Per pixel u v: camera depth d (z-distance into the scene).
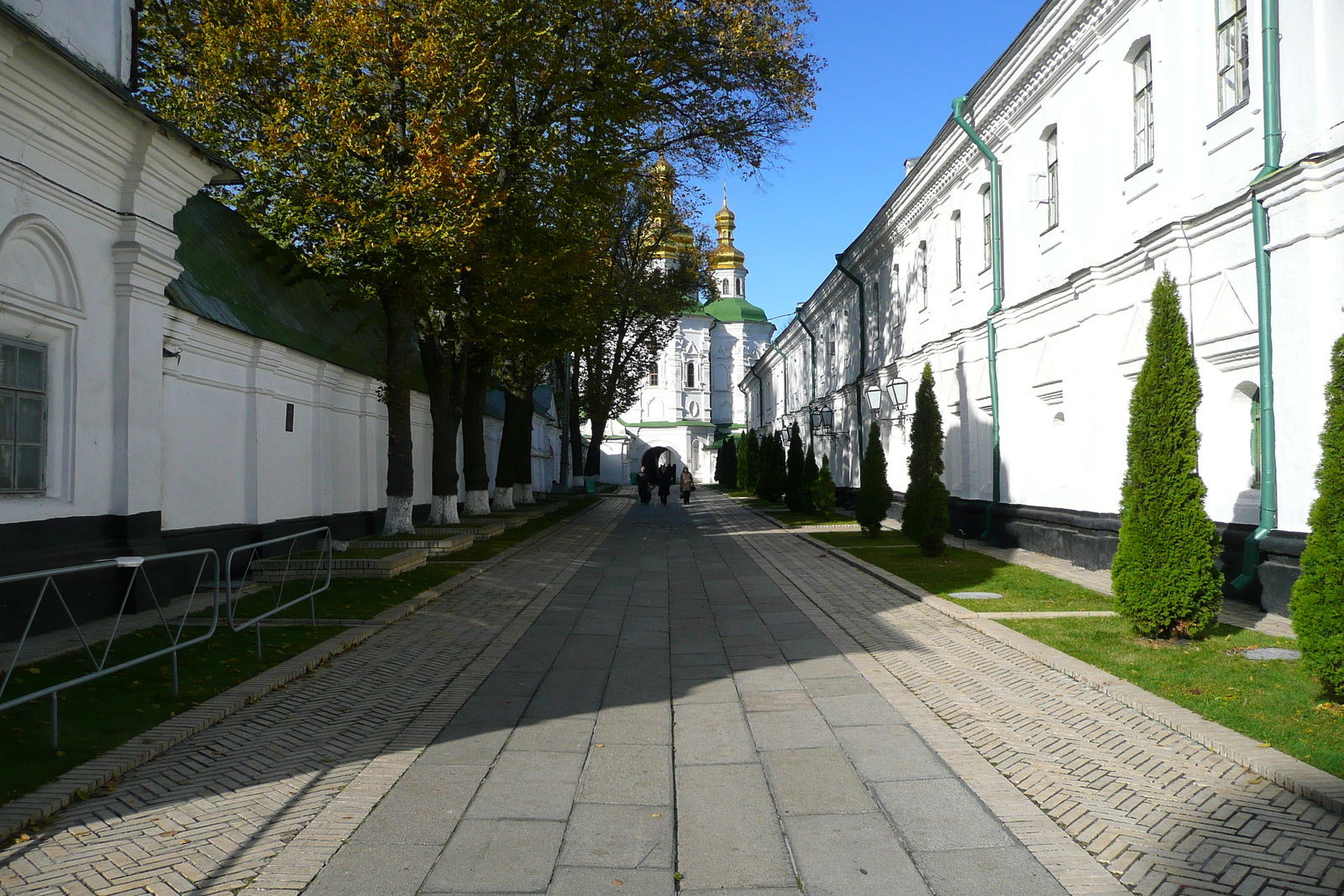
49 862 4.05
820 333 39.62
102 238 9.71
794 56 19.92
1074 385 14.89
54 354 9.20
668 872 4.00
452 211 13.58
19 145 8.42
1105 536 13.59
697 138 20.72
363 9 12.94
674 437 72.75
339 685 7.26
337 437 17.41
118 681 6.96
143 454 10.23
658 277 37.72
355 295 15.14
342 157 13.38
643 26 17.00
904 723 6.22
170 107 14.40
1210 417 11.42
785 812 4.68
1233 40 10.91
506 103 15.94
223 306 13.16
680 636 9.66
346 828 4.46
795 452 30.64
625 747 5.79
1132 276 13.00
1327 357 9.25
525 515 25.05
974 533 19.77
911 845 4.25
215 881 3.88
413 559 14.01
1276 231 9.79
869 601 11.62
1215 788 4.85
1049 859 4.07
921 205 23.55
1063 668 7.43
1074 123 14.98
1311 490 9.37
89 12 9.59
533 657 8.56
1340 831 4.27
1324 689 6.21
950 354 21.52
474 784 5.10
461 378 19.67
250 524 13.86
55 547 9.03
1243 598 10.44
